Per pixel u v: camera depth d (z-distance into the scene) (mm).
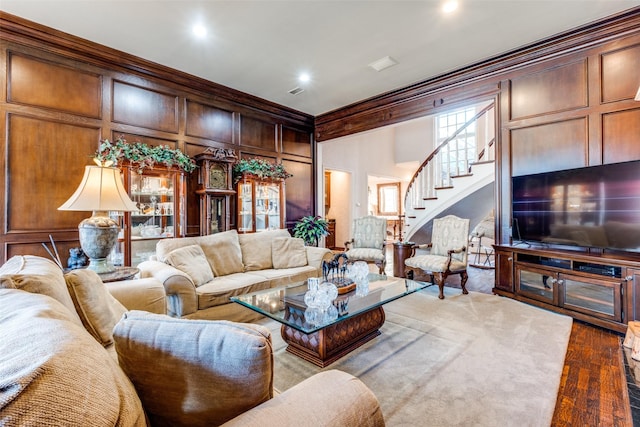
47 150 3219
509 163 3762
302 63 3896
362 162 8344
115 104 3662
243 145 4988
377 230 5105
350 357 2273
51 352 493
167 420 742
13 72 3039
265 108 5254
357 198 8164
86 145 3455
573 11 2922
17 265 1321
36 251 3145
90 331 1366
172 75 4078
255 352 694
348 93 4914
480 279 4938
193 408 725
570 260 2986
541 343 2455
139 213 3627
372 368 2119
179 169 3875
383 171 9062
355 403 760
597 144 3150
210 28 3129
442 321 2971
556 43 3363
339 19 3006
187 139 4305
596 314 2781
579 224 3045
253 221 4766
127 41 3361
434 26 3143
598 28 3109
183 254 2869
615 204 2785
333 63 3904
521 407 1686
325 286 2256
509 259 3648
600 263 2736
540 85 3529
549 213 3295
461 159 7910
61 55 3297
